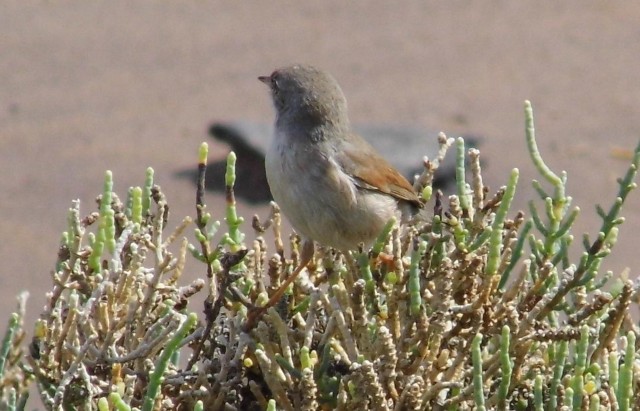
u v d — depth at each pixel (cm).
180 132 3441
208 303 971
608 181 3073
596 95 3791
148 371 970
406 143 3073
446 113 3616
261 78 1316
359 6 4781
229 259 953
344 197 1235
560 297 962
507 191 937
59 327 980
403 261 1015
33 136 3381
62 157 3225
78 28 4381
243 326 980
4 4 4625
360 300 930
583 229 2711
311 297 980
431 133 3159
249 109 3612
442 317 925
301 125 1262
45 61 4006
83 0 4728
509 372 886
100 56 4081
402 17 4638
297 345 993
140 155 3259
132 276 1002
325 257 1220
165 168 3156
